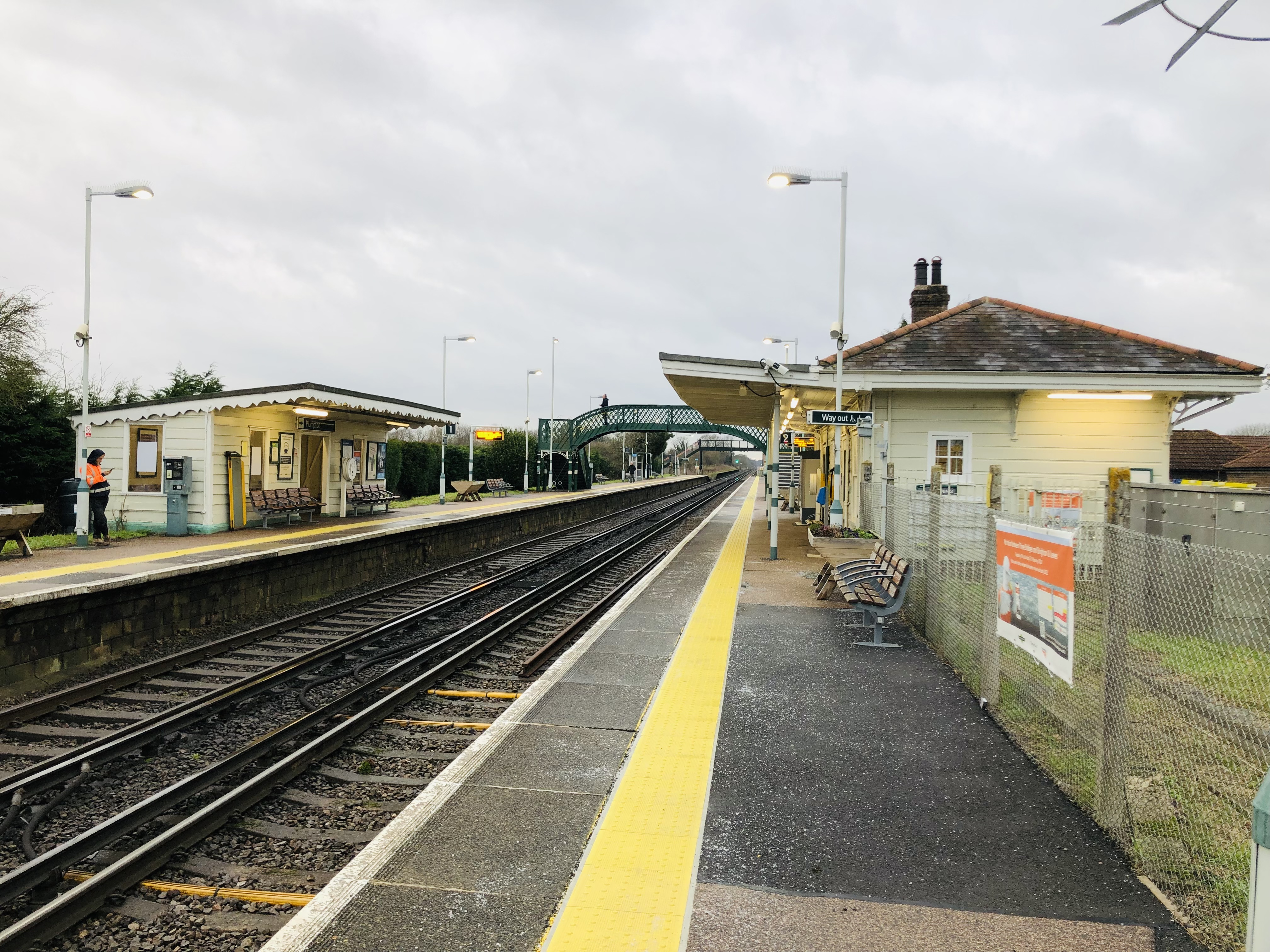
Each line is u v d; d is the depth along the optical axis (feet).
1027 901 11.02
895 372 46.96
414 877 11.63
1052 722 18.22
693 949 9.86
